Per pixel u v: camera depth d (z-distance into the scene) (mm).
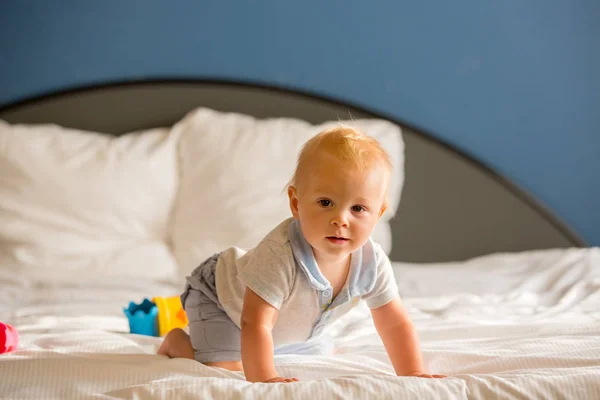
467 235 2773
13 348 1288
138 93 2707
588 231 2797
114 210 2447
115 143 2584
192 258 2377
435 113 2807
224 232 2406
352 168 1096
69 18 2713
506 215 2771
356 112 2773
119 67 2742
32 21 2695
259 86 2750
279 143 2568
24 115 2641
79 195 2422
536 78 2811
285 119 2695
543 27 2795
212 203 2463
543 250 2768
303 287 1187
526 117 2801
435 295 2045
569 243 2762
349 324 1625
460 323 1593
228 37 2781
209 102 2734
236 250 1360
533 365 1162
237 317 1282
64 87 2717
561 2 2783
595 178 2799
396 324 1222
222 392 974
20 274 2229
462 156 2770
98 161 2496
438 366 1224
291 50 2797
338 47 2807
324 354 1341
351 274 1198
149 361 1227
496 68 2814
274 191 2465
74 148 2520
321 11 2799
